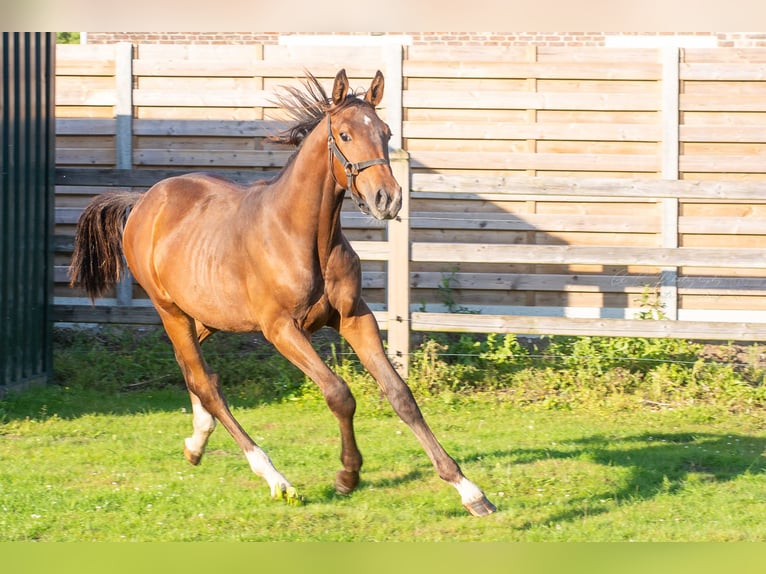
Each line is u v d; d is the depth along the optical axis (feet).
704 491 24.84
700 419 34.35
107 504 23.12
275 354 40.37
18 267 36.37
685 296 43.09
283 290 22.11
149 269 26.50
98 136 44.24
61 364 40.06
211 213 25.07
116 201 30.19
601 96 42.88
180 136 44.06
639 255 36.37
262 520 21.97
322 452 28.84
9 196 35.55
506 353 37.88
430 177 36.70
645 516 22.63
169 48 43.83
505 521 22.08
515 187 36.68
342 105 21.50
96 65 43.91
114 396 37.14
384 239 43.98
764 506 23.54
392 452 28.78
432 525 21.90
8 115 35.40
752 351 38.47
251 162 43.80
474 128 43.45
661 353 38.24
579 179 36.47
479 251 36.65
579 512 22.93
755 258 35.86
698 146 42.93
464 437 31.24
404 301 36.58
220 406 25.39
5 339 35.55
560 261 36.55
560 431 32.22
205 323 24.97
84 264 30.66
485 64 43.27
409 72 43.34
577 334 36.32
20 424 32.17
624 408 35.76
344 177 20.94
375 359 22.16
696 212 43.19
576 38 56.39
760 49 42.45
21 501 23.29
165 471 26.66
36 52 37.58
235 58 43.73
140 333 43.52
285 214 22.07
